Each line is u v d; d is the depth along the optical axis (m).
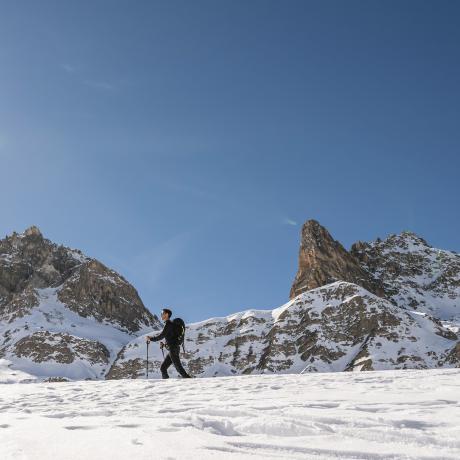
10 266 185.88
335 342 108.69
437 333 110.94
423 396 7.26
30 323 145.88
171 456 3.43
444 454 3.45
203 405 7.20
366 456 3.49
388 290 199.12
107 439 4.05
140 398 9.82
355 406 6.04
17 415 6.25
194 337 120.56
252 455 3.47
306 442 3.88
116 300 176.25
